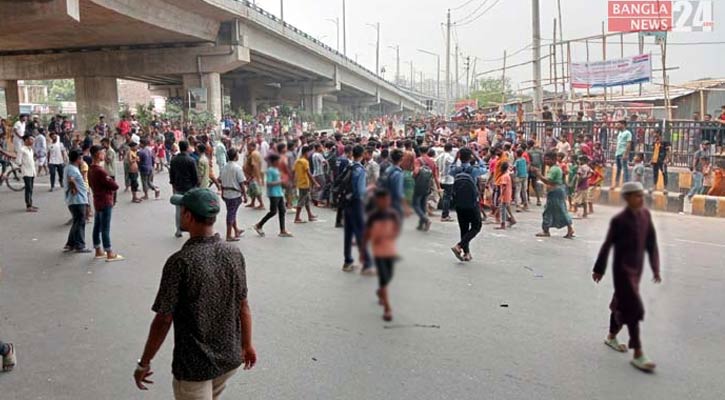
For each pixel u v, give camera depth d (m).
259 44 37.59
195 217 3.17
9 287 7.16
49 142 19.50
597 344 5.25
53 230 10.76
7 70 37.34
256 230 10.49
